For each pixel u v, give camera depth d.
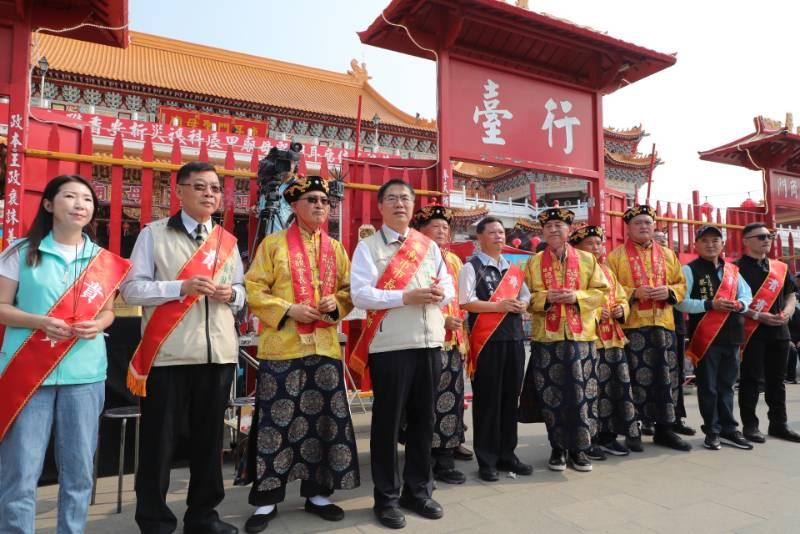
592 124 6.35
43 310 2.36
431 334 3.15
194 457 2.82
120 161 4.25
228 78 24.56
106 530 2.95
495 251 4.12
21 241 2.43
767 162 8.98
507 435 3.91
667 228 7.94
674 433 4.66
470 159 5.49
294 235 3.18
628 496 3.41
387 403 3.08
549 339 4.02
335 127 23.52
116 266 2.60
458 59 5.51
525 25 5.40
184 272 2.77
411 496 3.14
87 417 2.45
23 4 4.19
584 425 3.86
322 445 3.06
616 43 5.80
